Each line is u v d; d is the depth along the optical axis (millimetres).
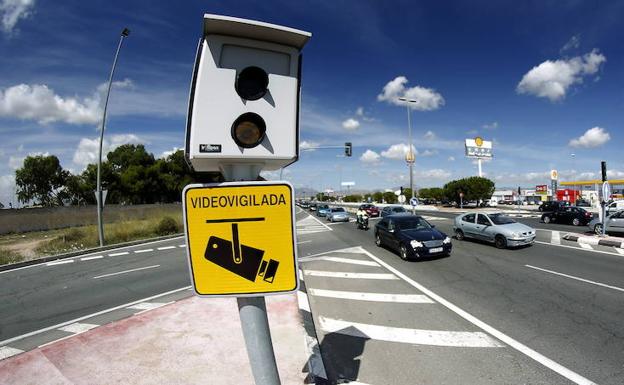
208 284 1829
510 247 12953
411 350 4742
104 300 7871
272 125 1759
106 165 49219
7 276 11508
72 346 4844
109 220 30297
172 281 9344
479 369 4184
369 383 3949
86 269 11906
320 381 3773
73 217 28484
